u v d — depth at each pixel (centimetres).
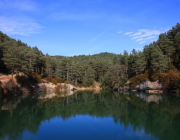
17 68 4912
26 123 2134
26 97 4697
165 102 3672
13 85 4900
